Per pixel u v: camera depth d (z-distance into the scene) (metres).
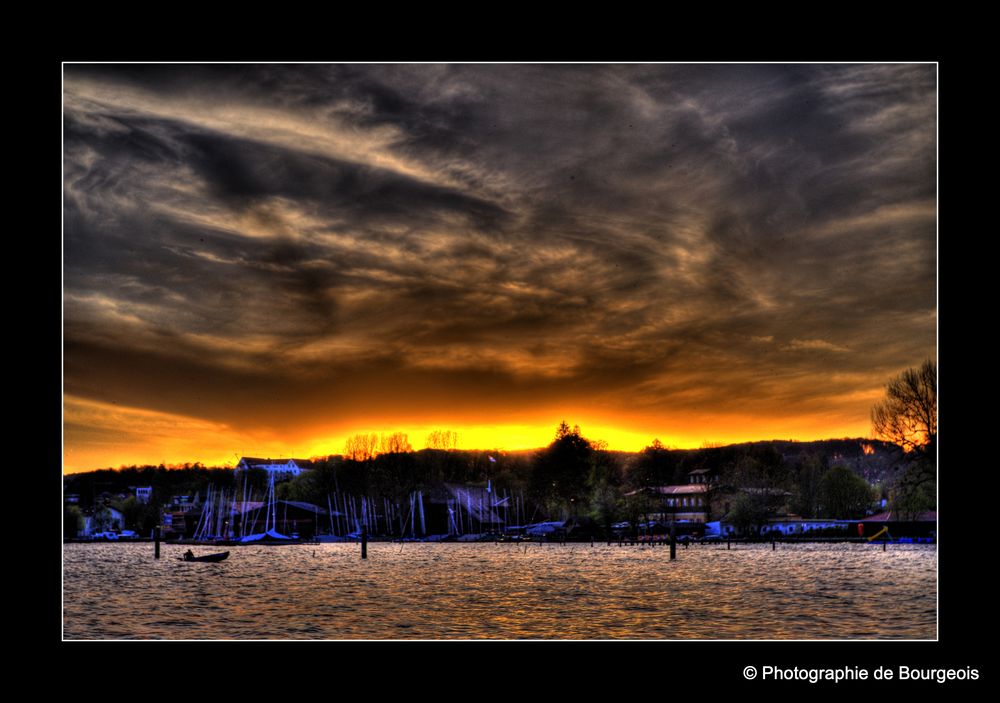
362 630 45.50
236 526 180.50
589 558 111.69
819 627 44.41
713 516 194.25
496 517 195.12
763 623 46.06
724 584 67.81
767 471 176.00
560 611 52.41
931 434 88.56
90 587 73.25
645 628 45.03
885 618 47.25
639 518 182.25
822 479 170.50
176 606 57.75
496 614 51.38
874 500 164.12
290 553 137.38
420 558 117.25
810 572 78.69
